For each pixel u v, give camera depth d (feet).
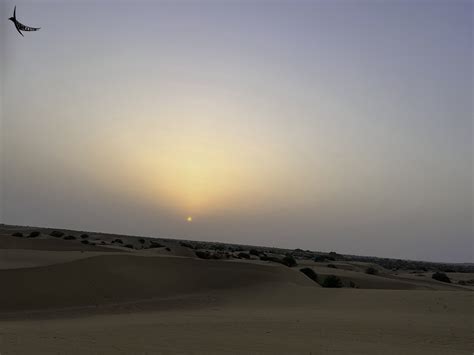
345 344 43.98
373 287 166.61
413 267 420.77
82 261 106.83
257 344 43.37
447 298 78.18
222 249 371.97
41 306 81.10
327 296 92.94
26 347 39.99
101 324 59.98
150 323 58.65
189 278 115.85
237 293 105.40
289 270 142.61
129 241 332.80
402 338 47.44
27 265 106.22
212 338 46.09
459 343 45.68
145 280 106.52
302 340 45.52
